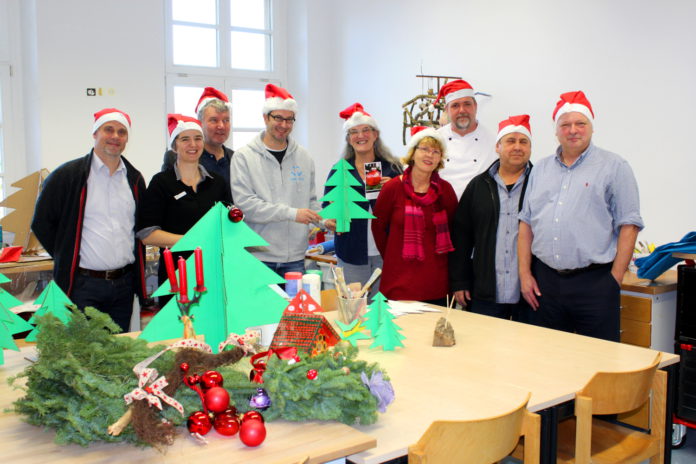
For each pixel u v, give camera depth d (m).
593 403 1.59
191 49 6.16
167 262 1.47
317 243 4.91
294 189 3.08
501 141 2.70
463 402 1.49
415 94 5.39
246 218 2.96
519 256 2.68
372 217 2.54
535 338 2.11
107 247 2.68
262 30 6.50
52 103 5.16
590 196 2.48
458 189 3.32
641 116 3.65
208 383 1.22
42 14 5.05
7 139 5.39
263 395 1.28
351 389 1.28
